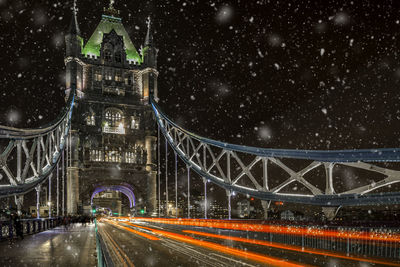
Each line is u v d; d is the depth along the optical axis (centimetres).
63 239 2362
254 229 2945
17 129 3375
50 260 1321
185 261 1517
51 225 4550
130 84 10975
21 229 2402
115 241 2584
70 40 10431
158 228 4778
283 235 2291
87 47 11100
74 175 9531
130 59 11438
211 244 2280
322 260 1525
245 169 4878
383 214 2016
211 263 1447
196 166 7506
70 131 9769
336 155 3128
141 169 10238
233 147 5503
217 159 6200
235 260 1523
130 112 10700
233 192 4931
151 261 1532
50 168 5281
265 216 4094
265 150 4384
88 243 2036
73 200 9394
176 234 3356
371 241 1678
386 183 2720
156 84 11181
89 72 10600
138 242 2494
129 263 1490
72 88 9962
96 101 10344
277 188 3991
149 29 11619
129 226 5544
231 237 2919
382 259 1551
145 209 10075
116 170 9988
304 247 2059
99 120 10300
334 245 1867
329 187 3209
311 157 3497
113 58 10925
